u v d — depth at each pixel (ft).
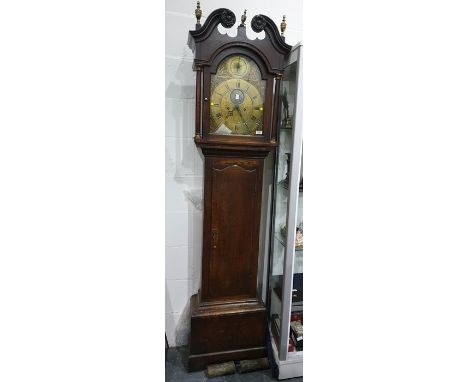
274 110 4.27
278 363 4.79
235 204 4.55
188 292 5.40
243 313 4.80
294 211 4.44
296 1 4.96
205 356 4.83
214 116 4.16
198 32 3.81
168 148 4.90
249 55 4.05
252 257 4.78
